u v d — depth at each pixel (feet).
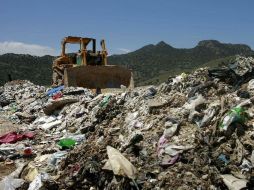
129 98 48.67
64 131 53.78
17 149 45.65
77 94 72.54
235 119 29.76
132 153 31.81
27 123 63.46
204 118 32.24
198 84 39.73
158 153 30.63
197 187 25.88
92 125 48.78
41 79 496.64
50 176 33.40
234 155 27.86
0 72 481.46
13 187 32.14
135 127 36.99
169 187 26.43
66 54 90.94
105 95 59.98
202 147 29.35
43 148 45.91
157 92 44.14
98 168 30.53
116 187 27.96
